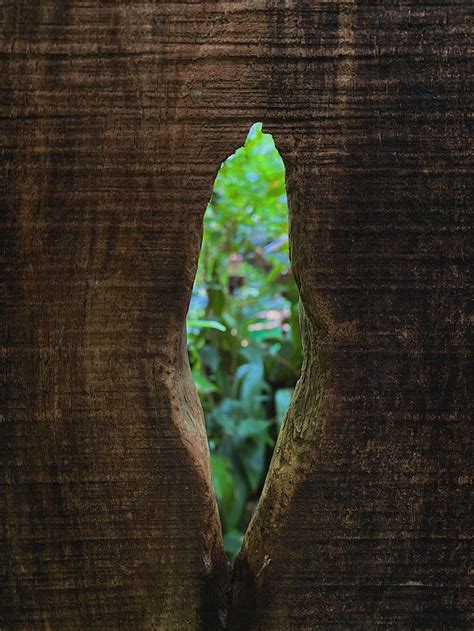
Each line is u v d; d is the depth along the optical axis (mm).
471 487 541
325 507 544
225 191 1361
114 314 523
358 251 518
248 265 1753
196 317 1495
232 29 500
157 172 509
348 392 529
